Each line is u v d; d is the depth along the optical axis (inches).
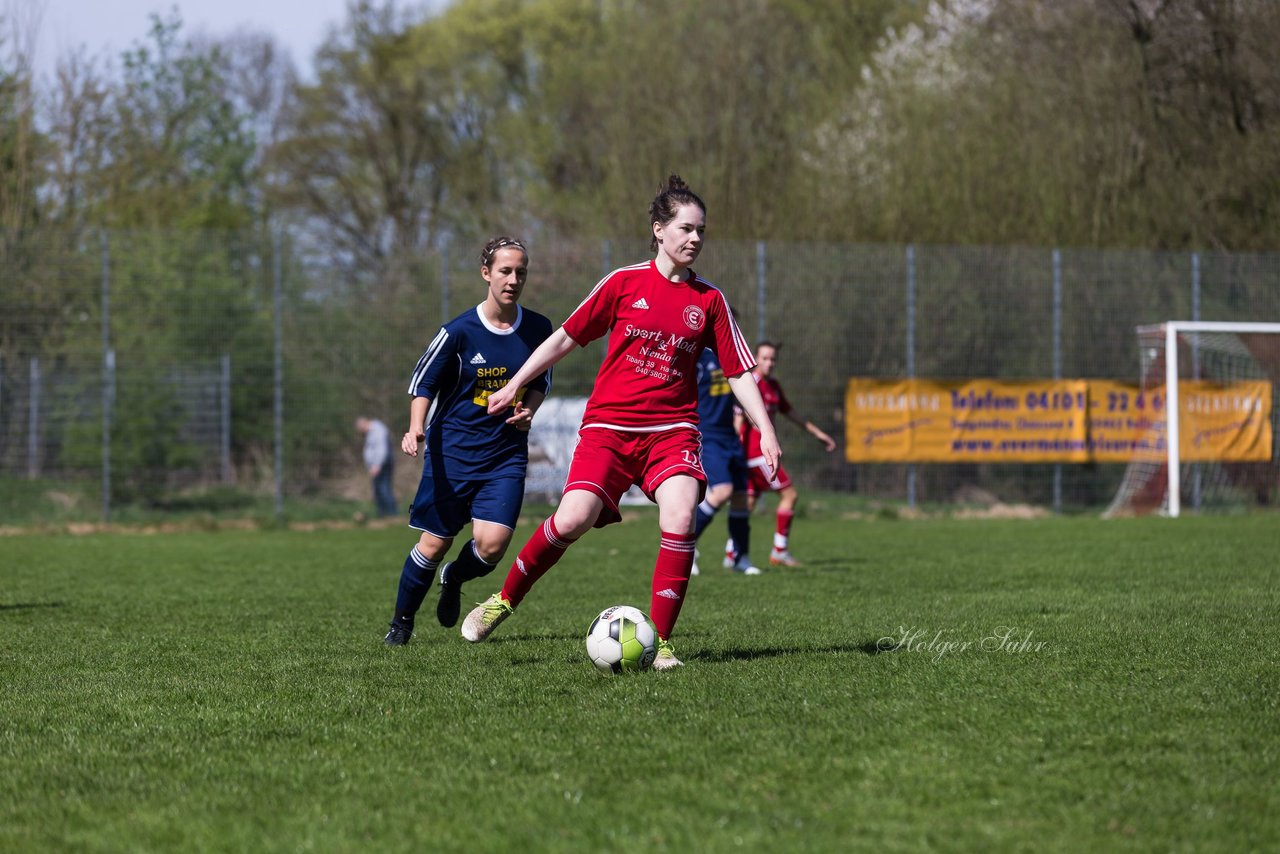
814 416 1245.7
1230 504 1274.6
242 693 336.2
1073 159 1518.2
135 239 1178.6
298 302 1207.6
